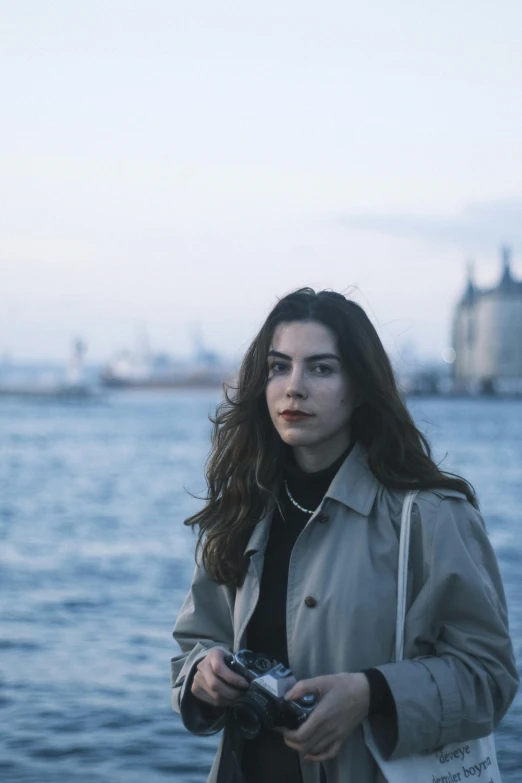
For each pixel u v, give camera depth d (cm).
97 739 538
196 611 232
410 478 212
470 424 9556
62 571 1234
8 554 1416
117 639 807
